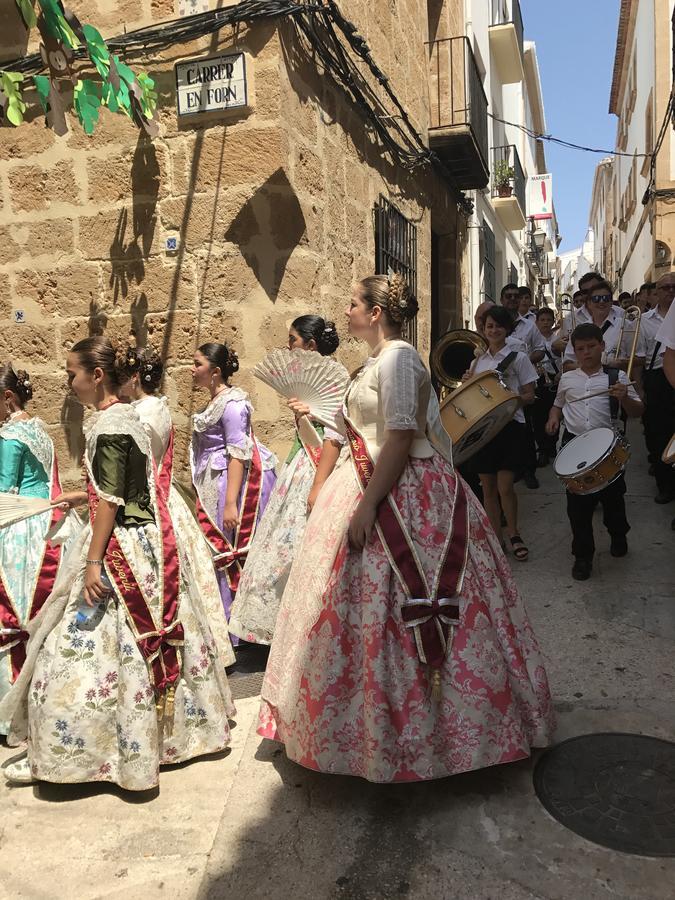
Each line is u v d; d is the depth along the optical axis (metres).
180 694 2.79
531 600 4.20
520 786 2.55
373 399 2.61
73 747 2.63
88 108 3.60
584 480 4.20
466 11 11.18
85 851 2.36
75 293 4.90
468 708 2.44
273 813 2.48
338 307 5.29
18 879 2.24
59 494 3.57
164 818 2.51
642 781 2.54
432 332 10.02
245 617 3.77
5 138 4.91
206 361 4.04
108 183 4.77
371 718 2.39
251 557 3.81
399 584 2.45
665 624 3.78
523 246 23.28
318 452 3.76
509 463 4.93
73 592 2.71
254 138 4.46
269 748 2.91
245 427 4.05
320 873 2.20
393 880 2.15
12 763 2.89
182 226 4.66
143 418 3.26
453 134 8.23
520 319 7.81
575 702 3.08
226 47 4.45
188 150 4.60
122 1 4.60
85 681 2.65
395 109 6.88
